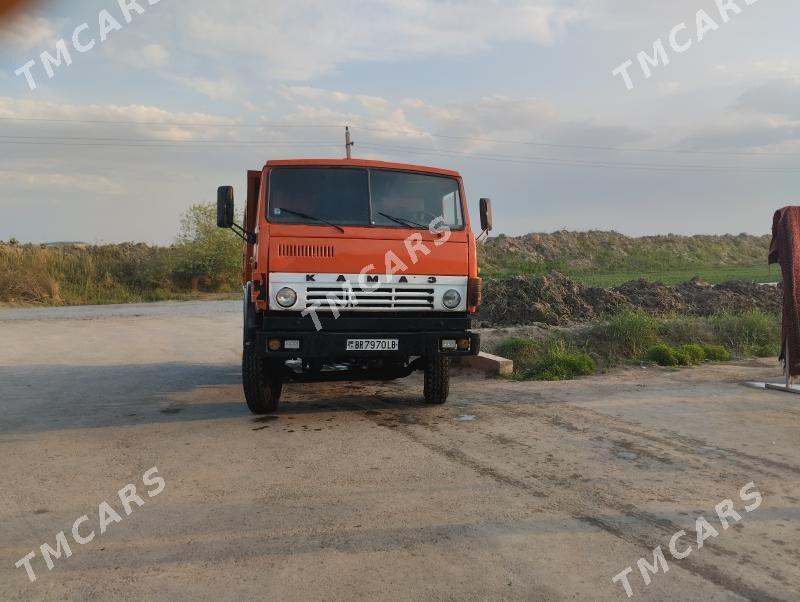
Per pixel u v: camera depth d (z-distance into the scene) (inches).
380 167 264.2
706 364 399.2
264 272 241.1
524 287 618.8
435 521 150.6
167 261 1375.5
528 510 157.2
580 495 167.8
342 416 265.7
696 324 482.6
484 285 650.8
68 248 1475.1
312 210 254.5
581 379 350.6
